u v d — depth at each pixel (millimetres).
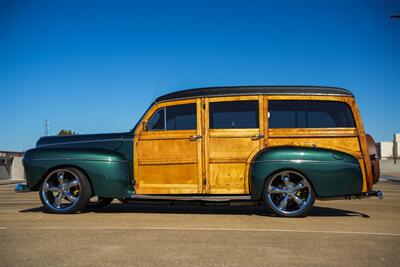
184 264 4090
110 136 7703
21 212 7793
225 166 7242
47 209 7504
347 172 6859
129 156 7531
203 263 4121
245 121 7277
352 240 5125
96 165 7301
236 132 7262
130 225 6148
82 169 7367
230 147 7258
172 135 7430
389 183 22359
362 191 7004
